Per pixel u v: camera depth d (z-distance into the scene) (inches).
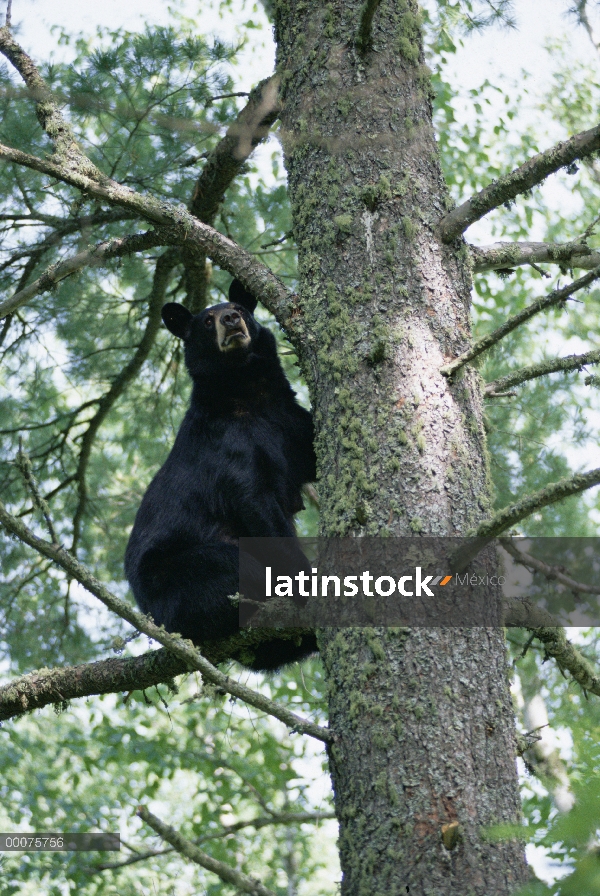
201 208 265.3
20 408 353.7
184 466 233.9
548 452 328.8
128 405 368.5
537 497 127.7
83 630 354.3
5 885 363.9
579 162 165.9
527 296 414.6
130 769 470.0
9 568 351.9
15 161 195.6
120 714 438.3
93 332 336.8
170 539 222.8
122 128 287.6
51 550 139.5
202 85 274.7
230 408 238.8
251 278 189.5
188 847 195.6
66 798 410.0
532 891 87.6
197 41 279.6
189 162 262.8
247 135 234.5
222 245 196.2
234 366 241.1
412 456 149.3
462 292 167.5
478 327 400.8
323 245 169.3
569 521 328.2
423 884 123.3
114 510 386.9
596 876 81.3
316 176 174.6
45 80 261.0
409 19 181.9
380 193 167.2
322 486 158.1
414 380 154.3
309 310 169.0
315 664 367.6
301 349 171.8
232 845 364.2
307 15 185.9
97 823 398.6
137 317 340.2
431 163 174.2
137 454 399.2
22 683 192.4
